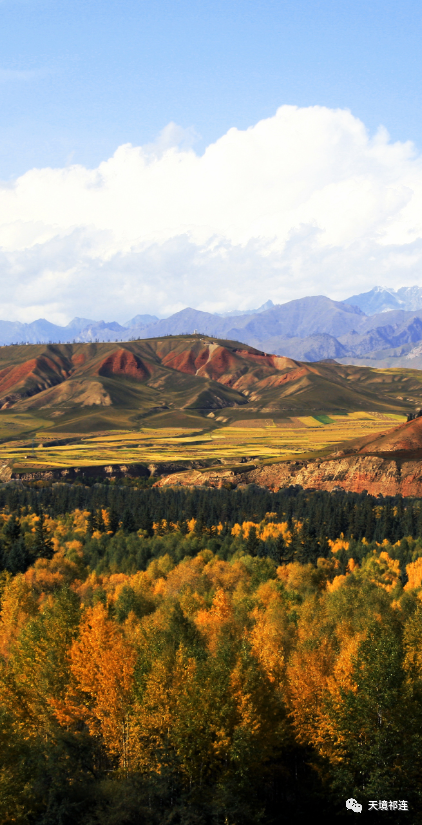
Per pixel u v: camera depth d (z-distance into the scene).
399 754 48.72
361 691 51.97
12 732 50.72
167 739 51.53
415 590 112.94
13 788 44.66
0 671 64.62
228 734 50.81
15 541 165.62
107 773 52.25
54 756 49.88
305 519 192.38
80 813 44.72
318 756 55.16
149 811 45.47
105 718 54.97
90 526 196.25
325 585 129.25
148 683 53.66
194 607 96.19
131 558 150.38
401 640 68.69
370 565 139.88
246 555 147.25
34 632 72.06
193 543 168.88
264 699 53.91
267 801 54.09
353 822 50.97
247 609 92.88
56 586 124.75
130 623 82.44
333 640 72.38
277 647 68.50
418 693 53.91
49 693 60.28
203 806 46.75
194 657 58.50
